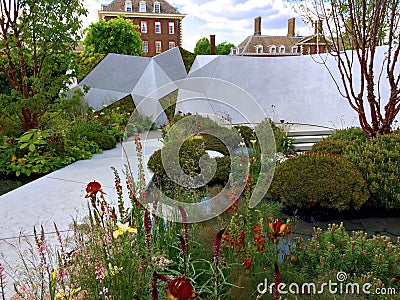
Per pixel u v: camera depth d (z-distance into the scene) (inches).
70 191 175.8
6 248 116.4
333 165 168.2
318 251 105.1
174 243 97.5
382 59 316.8
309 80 389.1
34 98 228.8
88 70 406.0
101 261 72.5
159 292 77.5
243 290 86.0
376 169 171.3
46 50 236.7
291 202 165.2
